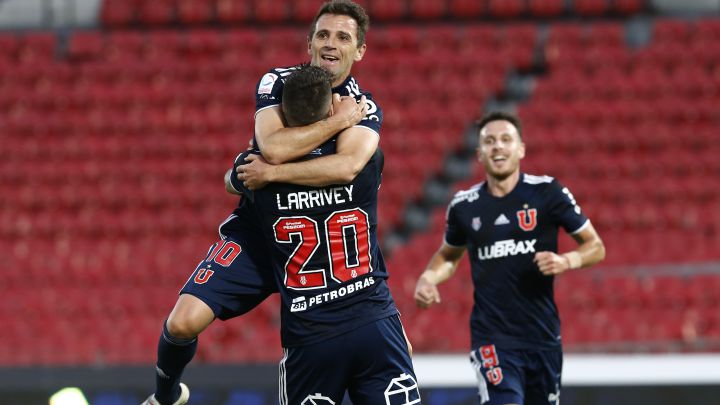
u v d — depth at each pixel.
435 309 47.03
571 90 65.00
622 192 57.03
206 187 60.09
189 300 16.23
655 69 66.56
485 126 23.23
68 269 54.41
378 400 16.25
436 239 53.50
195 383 32.56
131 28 74.88
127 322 47.94
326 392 16.33
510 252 22.69
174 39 71.50
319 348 16.00
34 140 64.62
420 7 72.56
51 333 47.66
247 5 74.19
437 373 30.59
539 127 62.34
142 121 65.25
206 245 56.12
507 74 67.06
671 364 31.05
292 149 15.47
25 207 60.16
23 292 52.16
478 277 23.05
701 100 63.97
